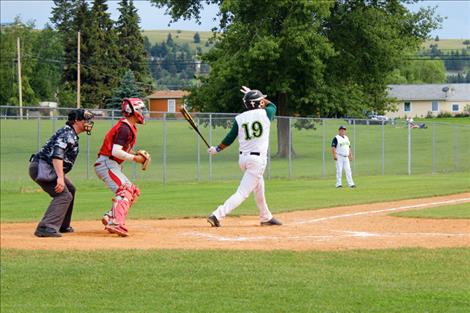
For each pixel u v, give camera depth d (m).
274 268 19.08
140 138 76.75
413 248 21.31
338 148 55.75
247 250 21.34
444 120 173.75
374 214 32.34
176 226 28.19
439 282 17.58
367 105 112.25
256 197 27.38
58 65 190.75
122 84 156.00
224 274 18.55
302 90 98.38
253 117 26.28
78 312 16.00
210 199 44.81
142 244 22.72
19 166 71.50
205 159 77.12
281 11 95.94
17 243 22.83
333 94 99.44
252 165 26.61
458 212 32.03
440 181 62.69
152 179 65.75
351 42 102.50
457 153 87.25
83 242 23.12
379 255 20.36
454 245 21.83
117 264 19.69
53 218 24.70
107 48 169.25
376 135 92.94
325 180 67.88
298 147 86.38
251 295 16.83
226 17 103.62
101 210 38.03
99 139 76.06
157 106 197.62
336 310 15.67
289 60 94.62
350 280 17.84
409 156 79.94
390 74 111.88
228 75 94.94
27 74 181.88
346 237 23.95
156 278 18.30
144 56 179.00
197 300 16.58
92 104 166.25
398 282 17.64
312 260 19.92
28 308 16.31
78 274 18.80
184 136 76.44
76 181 61.62
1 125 82.00
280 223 27.91
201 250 21.39
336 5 101.06
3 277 18.61
